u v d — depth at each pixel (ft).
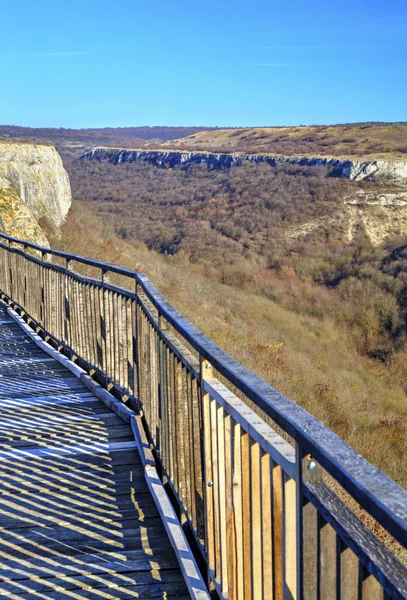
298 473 4.52
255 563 6.23
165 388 11.44
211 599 8.32
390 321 149.38
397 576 3.32
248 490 6.42
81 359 19.93
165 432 11.48
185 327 8.59
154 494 11.26
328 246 212.23
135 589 8.75
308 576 4.52
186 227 236.02
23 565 9.37
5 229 60.49
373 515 3.26
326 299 164.66
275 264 196.13
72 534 10.26
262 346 91.40
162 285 112.98
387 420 72.90
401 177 259.60
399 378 121.29
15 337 25.81
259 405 5.19
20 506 11.25
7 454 13.60
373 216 235.20
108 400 16.47
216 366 6.71
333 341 138.51
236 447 6.75
